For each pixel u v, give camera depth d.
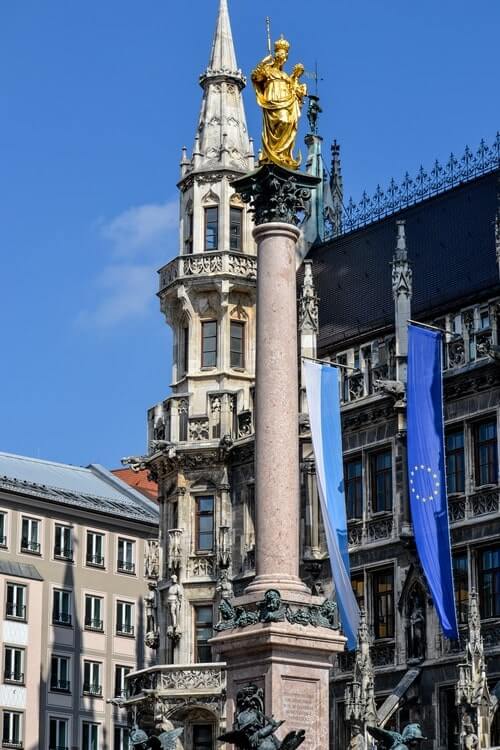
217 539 80.50
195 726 77.50
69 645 101.94
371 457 75.25
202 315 83.38
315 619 46.84
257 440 48.72
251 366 83.12
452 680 69.12
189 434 82.00
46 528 102.69
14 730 97.44
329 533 67.00
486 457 70.62
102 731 102.44
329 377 68.81
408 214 82.75
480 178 79.88
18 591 99.56
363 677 69.75
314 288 82.75
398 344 74.12
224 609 47.62
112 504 107.94
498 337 70.56
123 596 106.12
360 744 68.69
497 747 63.81
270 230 50.16
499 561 69.06
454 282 76.06
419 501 66.31
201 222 84.00
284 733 45.41
